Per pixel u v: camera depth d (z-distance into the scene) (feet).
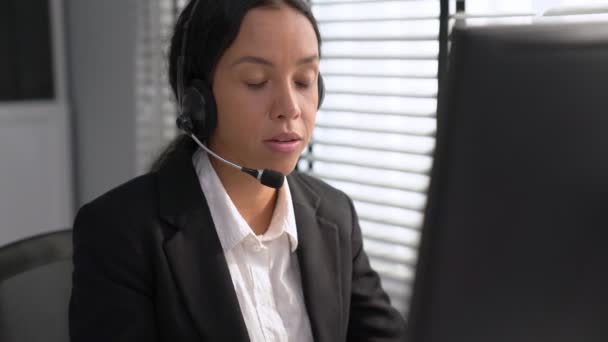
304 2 3.12
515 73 1.39
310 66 3.11
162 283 3.21
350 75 6.93
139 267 3.21
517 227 1.44
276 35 3.00
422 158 6.56
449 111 1.42
